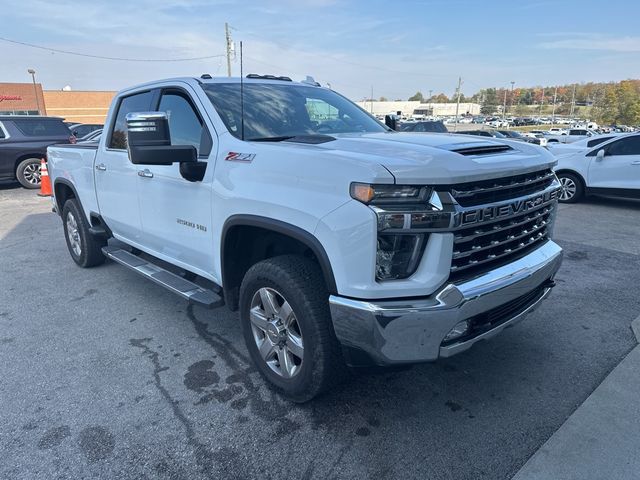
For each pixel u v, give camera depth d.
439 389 3.05
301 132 3.39
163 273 3.89
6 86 50.38
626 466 2.37
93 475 2.36
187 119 3.47
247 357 3.50
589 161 9.56
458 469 2.38
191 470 2.39
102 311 4.35
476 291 2.33
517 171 2.54
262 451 2.52
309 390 2.70
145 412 2.85
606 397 2.93
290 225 2.50
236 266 3.15
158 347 3.66
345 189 2.26
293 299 2.60
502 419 2.75
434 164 2.23
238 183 2.83
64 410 2.88
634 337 3.71
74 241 5.61
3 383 3.17
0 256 6.16
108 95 59.31
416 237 2.23
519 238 2.71
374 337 2.24
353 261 2.24
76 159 5.05
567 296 4.55
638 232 7.27
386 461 2.44
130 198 4.08
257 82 3.79
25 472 2.38
